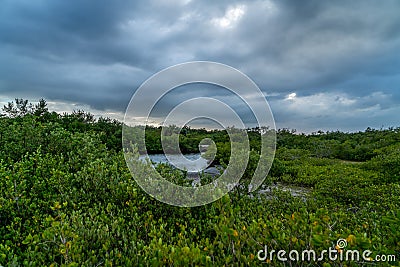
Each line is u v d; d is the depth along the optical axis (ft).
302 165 45.88
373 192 21.89
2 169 14.75
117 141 32.42
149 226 11.03
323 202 19.19
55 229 8.78
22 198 12.78
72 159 18.48
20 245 10.68
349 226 11.84
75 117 38.86
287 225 8.78
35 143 21.35
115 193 13.33
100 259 8.78
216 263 7.56
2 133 21.81
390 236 8.37
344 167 39.40
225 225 8.35
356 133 97.86
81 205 12.95
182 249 7.45
